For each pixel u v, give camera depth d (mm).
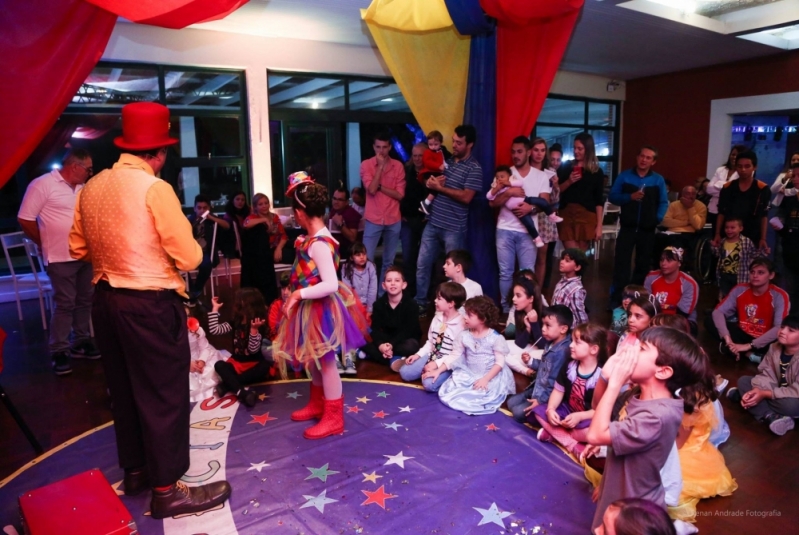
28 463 2658
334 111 7480
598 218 5059
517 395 3100
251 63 6539
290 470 2561
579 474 2506
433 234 4840
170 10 3316
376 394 3416
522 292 3691
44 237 3699
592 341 2561
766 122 9039
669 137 9633
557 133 9781
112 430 2979
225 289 6348
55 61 3309
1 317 5203
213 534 2119
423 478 2486
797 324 2957
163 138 2160
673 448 1967
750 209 5055
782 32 7383
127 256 2025
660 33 6598
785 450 2736
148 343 2049
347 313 2824
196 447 2775
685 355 1631
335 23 5973
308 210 2664
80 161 3740
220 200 7062
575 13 4176
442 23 4645
